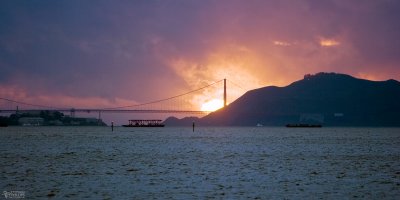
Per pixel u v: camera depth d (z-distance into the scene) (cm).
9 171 4503
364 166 5075
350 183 3809
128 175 4234
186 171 4541
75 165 5075
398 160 5812
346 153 7038
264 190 3469
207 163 5341
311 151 7481
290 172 4494
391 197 3231
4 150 7519
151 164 5203
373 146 8988
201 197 3212
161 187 3575
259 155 6562
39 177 4084
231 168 4816
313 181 3903
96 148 8094
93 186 3609
